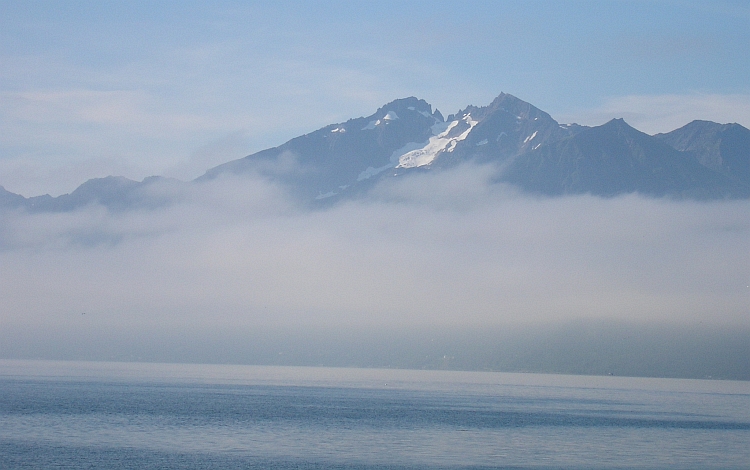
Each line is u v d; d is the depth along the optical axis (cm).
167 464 11738
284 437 15075
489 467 12069
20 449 12900
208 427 16450
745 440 16112
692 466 12594
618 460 13025
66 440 14050
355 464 12094
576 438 15900
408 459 12669
